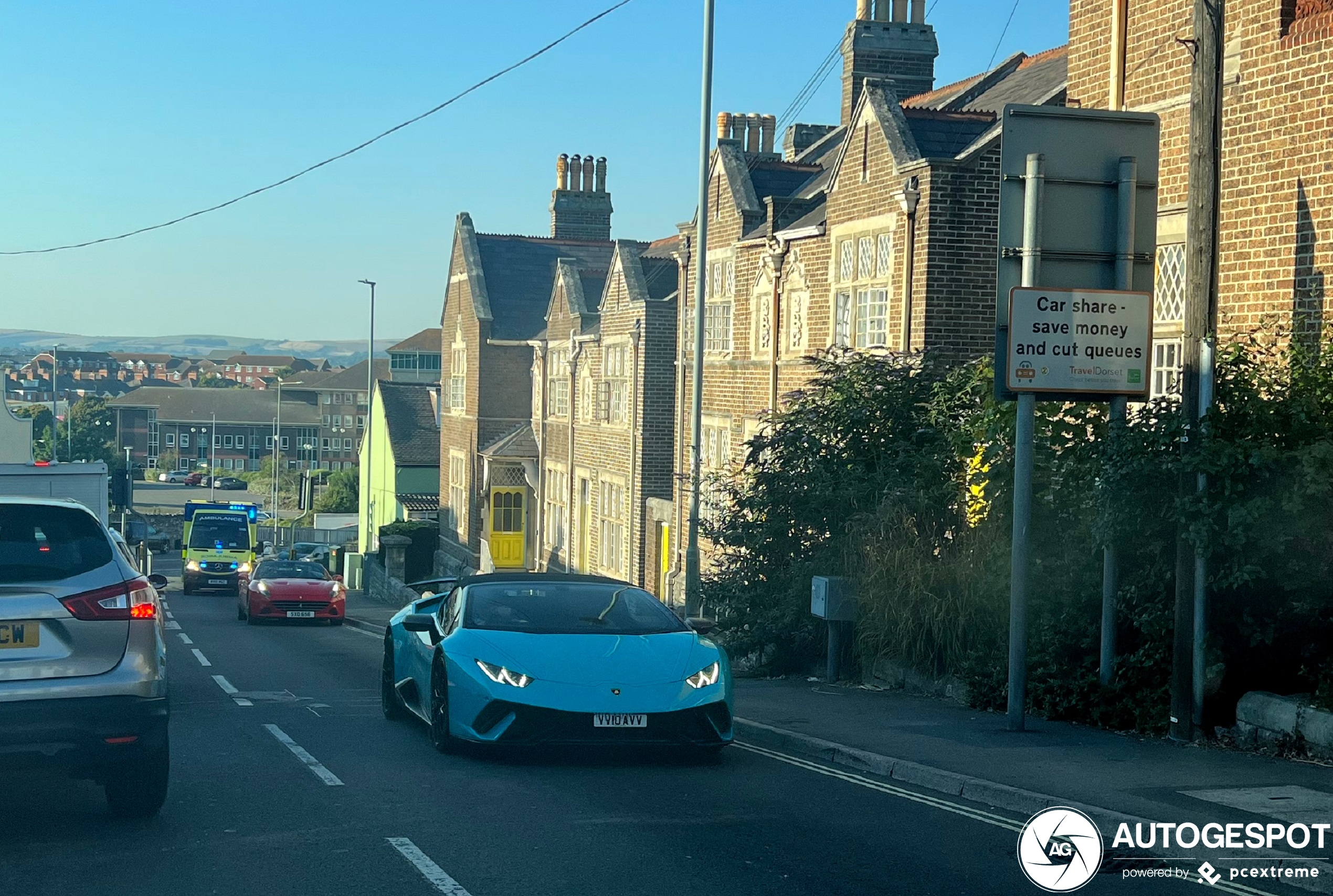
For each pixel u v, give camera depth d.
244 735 11.05
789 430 16.83
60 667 6.95
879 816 8.12
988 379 14.69
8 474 18.69
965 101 25.39
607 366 35.25
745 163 27.81
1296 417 10.45
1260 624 10.65
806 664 16.47
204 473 151.25
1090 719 11.49
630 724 9.38
